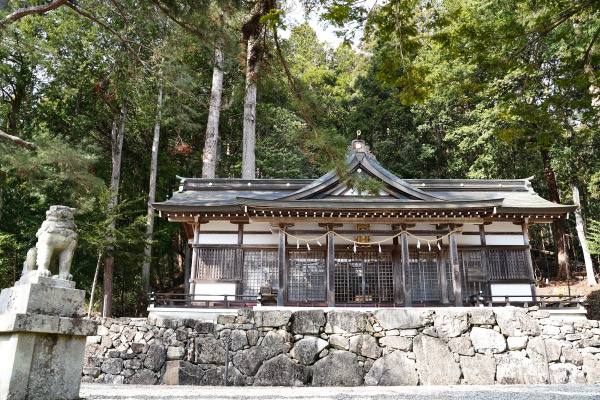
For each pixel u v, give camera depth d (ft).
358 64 106.01
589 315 60.54
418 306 48.88
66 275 16.96
